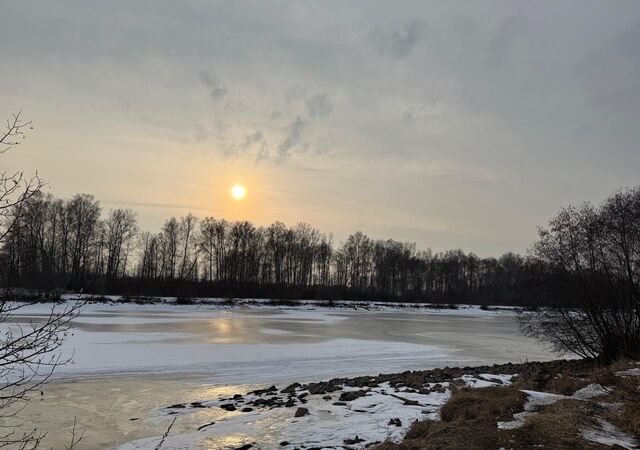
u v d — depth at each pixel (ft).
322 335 113.91
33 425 40.42
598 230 62.59
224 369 67.05
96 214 223.30
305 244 338.13
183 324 128.47
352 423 36.40
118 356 73.15
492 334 136.36
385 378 57.31
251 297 266.36
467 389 40.75
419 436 31.55
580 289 62.59
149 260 285.84
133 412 44.80
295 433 35.01
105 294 211.61
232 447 33.19
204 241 300.40
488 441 27.09
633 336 58.54
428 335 126.72
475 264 412.98
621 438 27.32
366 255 372.79
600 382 37.37
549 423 29.35
